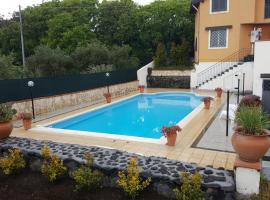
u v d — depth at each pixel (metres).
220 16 22.17
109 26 33.50
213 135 8.90
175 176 4.68
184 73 23.83
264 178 5.20
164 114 14.94
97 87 18.12
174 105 17.30
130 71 22.69
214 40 22.64
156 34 30.62
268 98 9.13
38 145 6.45
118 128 12.22
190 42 30.75
